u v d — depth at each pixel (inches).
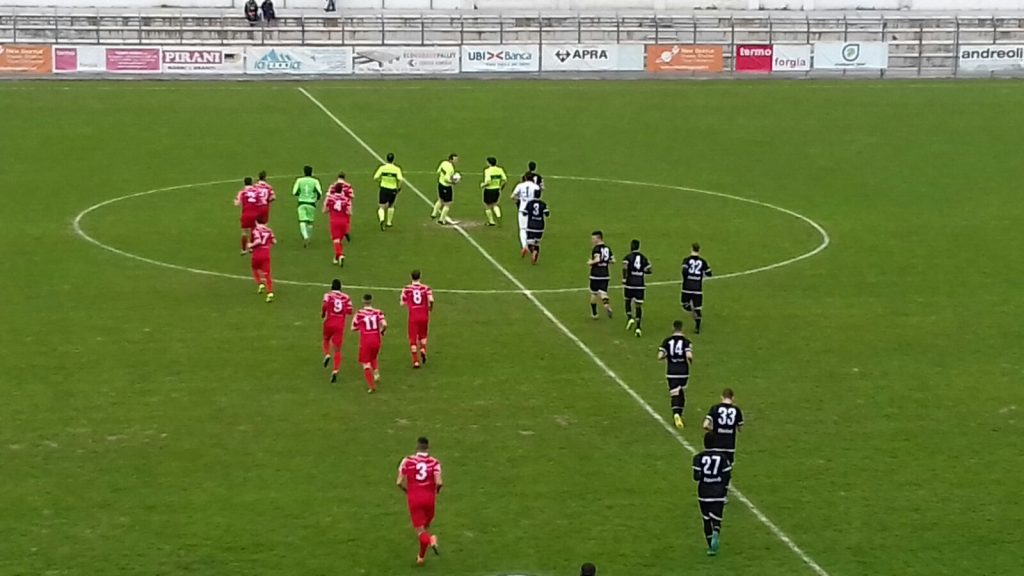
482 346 1326.3
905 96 2778.1
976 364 1296.8
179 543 904.9
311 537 917.2
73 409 1143.0
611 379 1238.9
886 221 1872.5
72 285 1510.8
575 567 882.1
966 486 1017.5
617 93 2778.1
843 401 1192.8
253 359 1277.1
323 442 1082.1
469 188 2050.9
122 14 3171.8
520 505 973.8
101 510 953.5
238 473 1019.9
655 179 2119.8
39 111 2484.0
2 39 3024.1
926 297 1519.4
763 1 3447.3
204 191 1995.6
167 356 1280.8
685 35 3201.3
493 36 3176.7
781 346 1342.3
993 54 3026.6
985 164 2245.3
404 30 3144.7
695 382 1235.9
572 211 1909.4
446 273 1585.9
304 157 2239.2
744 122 2541.8
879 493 1003.3
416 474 872.3
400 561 886.4
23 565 871.1
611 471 1036.5
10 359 1264.8
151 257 1632.6
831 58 3004.4
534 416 1146.7
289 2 3329.2
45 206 1879.9
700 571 878.4
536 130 2456.9
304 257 1647.4
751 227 1831.9
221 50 2839.6
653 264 1641.2
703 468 892.0
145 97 2632.9
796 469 1044.5
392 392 1197.7
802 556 901.8
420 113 2566.4
